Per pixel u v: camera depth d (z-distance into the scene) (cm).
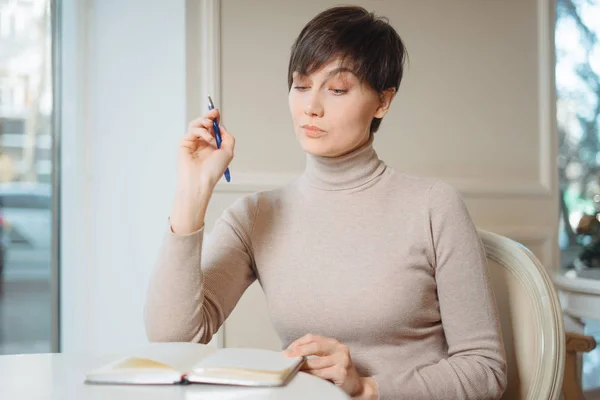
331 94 109
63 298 240
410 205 111
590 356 260
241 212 120
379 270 107
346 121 109
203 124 108
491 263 123
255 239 118
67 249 237
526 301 115
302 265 112
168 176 184
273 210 120
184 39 173
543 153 224
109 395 72
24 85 237
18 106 236
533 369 111
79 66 230
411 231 109
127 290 210
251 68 179
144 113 197
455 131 208
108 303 222
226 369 77
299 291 110
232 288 117
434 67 204
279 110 183
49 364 87
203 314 109
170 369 77
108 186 222
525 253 118
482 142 213
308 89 111
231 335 178
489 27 214
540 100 224
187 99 173
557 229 226
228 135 109
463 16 209
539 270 115
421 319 108
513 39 219
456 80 208
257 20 180
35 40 237
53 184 240
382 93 112
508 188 215
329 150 111
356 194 115
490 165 215
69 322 237
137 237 203
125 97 208
